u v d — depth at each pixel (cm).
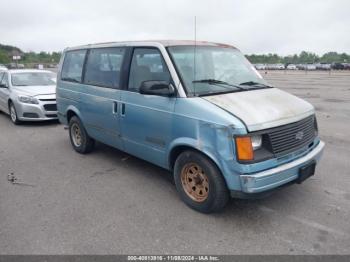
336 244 318
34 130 835
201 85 391
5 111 999
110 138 513
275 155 342
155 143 420
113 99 480
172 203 409
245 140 322
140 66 439
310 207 392
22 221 367
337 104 1247
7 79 994
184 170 392
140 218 372
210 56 443
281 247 315
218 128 333
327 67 6384
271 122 339
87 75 553
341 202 404
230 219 368
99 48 525
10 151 644
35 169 539
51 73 1092
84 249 315
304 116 381
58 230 348
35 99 872
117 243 324
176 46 421
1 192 448
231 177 334
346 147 634
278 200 411
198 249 314
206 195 372
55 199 424
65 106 629
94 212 388
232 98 373
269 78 3338
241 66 472
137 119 438
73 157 601
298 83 2509
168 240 329
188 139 368
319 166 527
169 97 387
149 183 475
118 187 462
